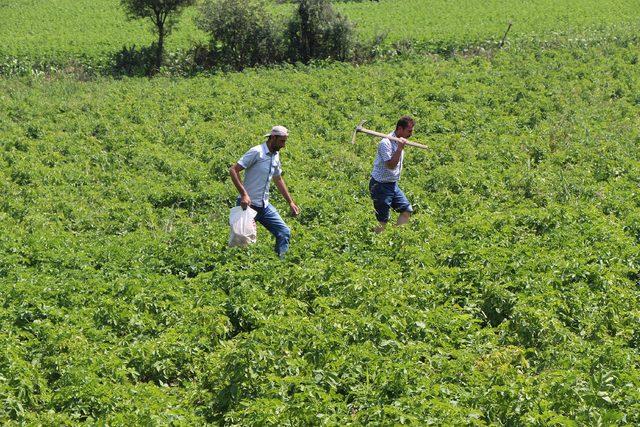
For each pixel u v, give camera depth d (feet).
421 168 67.62
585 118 80.79
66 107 94.68
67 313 39.24
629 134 74.08
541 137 74.74
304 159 71.36
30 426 28.86
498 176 63.31
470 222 49.44
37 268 46.96
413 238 46.34
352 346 33.35
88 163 73.26
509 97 90.63
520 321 36.50
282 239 43.50
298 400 29.37
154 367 34.53
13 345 34.58
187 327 36.91
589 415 27.66
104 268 46.06
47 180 67.97
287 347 33.45
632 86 92.94
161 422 28.58
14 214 59.72
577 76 99.25
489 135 76.13
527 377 31.86
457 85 97.14
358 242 47.39
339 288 40.22
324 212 56.03
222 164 69.92
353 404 30.60
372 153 73.92
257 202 42.65
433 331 35.58
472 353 33.96
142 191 64.54
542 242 46.34
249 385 31.81
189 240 49.62
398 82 100.37
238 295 39.60
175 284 42.60
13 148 76.95
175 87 105.60
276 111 90.02
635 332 35.86
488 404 29.32
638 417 28.04
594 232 46.88
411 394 29.73
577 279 41.09
